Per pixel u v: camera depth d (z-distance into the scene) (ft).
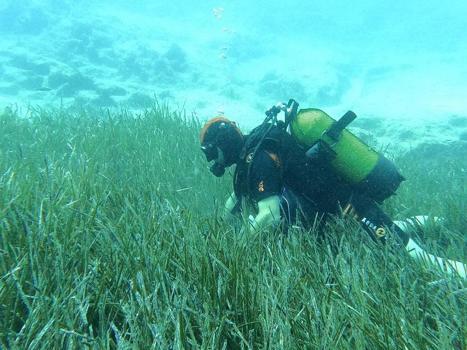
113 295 3.64
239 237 4.80
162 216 4.83
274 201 5.22
